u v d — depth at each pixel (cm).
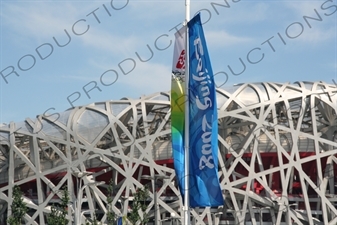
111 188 9362
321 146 11088
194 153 4528
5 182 10906
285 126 10650
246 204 10256
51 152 11100
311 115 10594
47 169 10650
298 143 11150
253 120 10356
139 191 9200
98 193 10138
